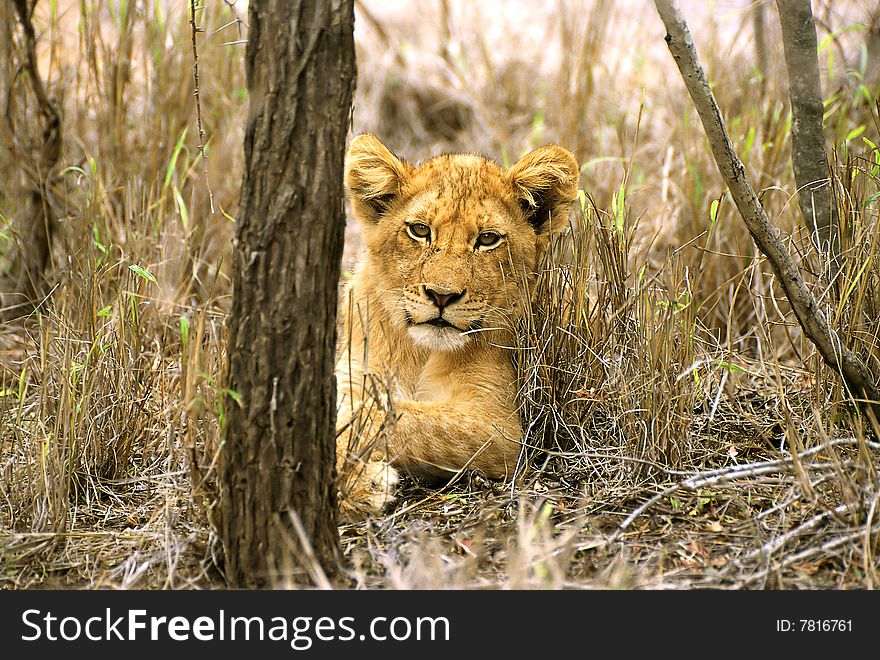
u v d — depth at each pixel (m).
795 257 10.18
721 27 16.95
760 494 7.87
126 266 9.95
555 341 9.12
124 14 12.77
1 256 12.51
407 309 8.93
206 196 12.72
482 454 8.70
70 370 8.52
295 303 6.28
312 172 6.20
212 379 7.04
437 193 8.98
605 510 7.85
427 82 18.59
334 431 6.70
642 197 13.23
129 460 8.76
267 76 6.12
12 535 7.50
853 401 7.84
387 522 7.85
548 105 16.83
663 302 8.56
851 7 14.88
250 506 6.50
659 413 8.35
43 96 12.28
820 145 8.74
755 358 10.72
